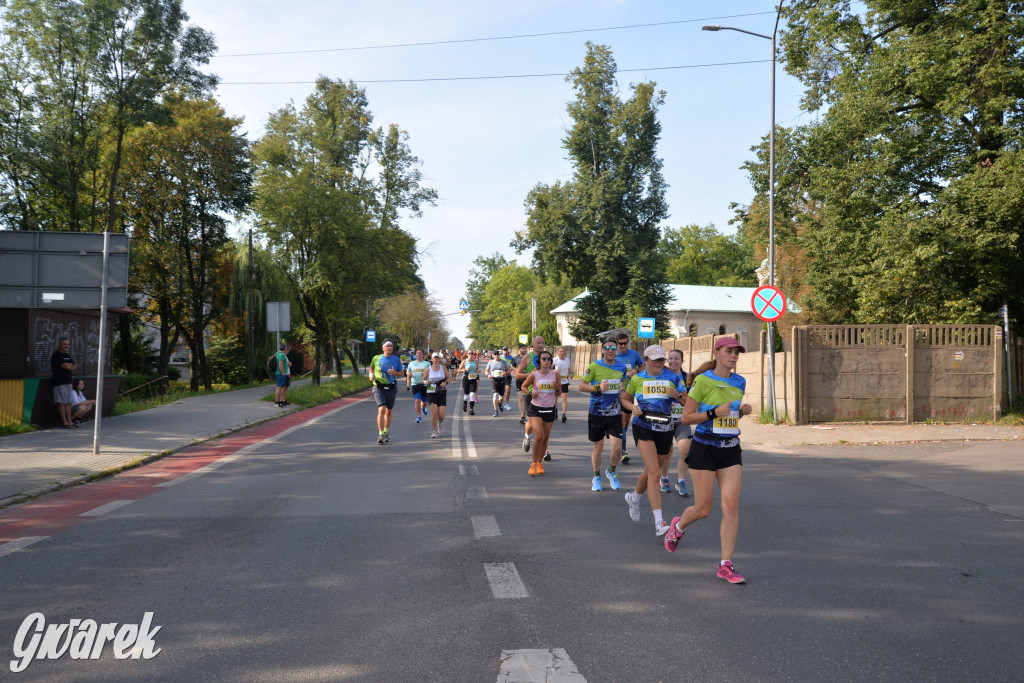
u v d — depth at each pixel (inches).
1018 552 255.0
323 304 1359.5
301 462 474.6
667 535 246.2
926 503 344.2
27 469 424.5
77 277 499.2
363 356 2834.6
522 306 3745.1
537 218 1883.6
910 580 221.5
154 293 1429.6
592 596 204.4
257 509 326.0
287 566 234.5
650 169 1911.9
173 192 1423.5
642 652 164.2
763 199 1089.4
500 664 157.6
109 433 605.9
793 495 365.4
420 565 235.6
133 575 225.6
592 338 1963.6
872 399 692.1
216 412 828.0
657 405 285.0
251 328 1552.7
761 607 195.6
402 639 172.4
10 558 245.9
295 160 1434.5
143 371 1583.4
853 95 908.0
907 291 815.7
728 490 225.3
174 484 394.6
